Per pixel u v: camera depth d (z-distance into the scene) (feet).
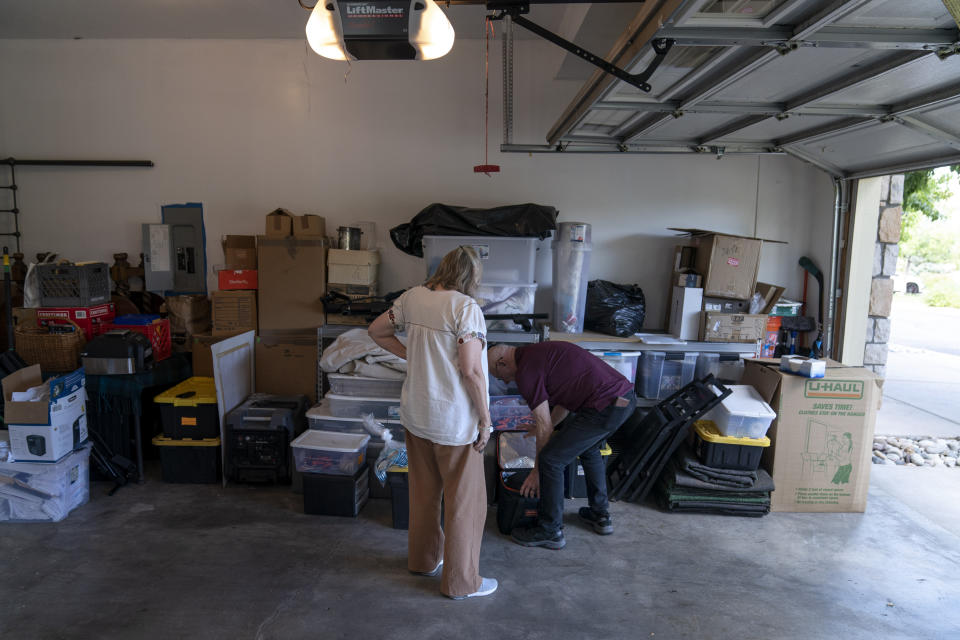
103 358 11.60
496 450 11.03
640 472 11.34
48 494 10.11
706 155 14.85
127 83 14.89
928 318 42.86
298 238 13.51
